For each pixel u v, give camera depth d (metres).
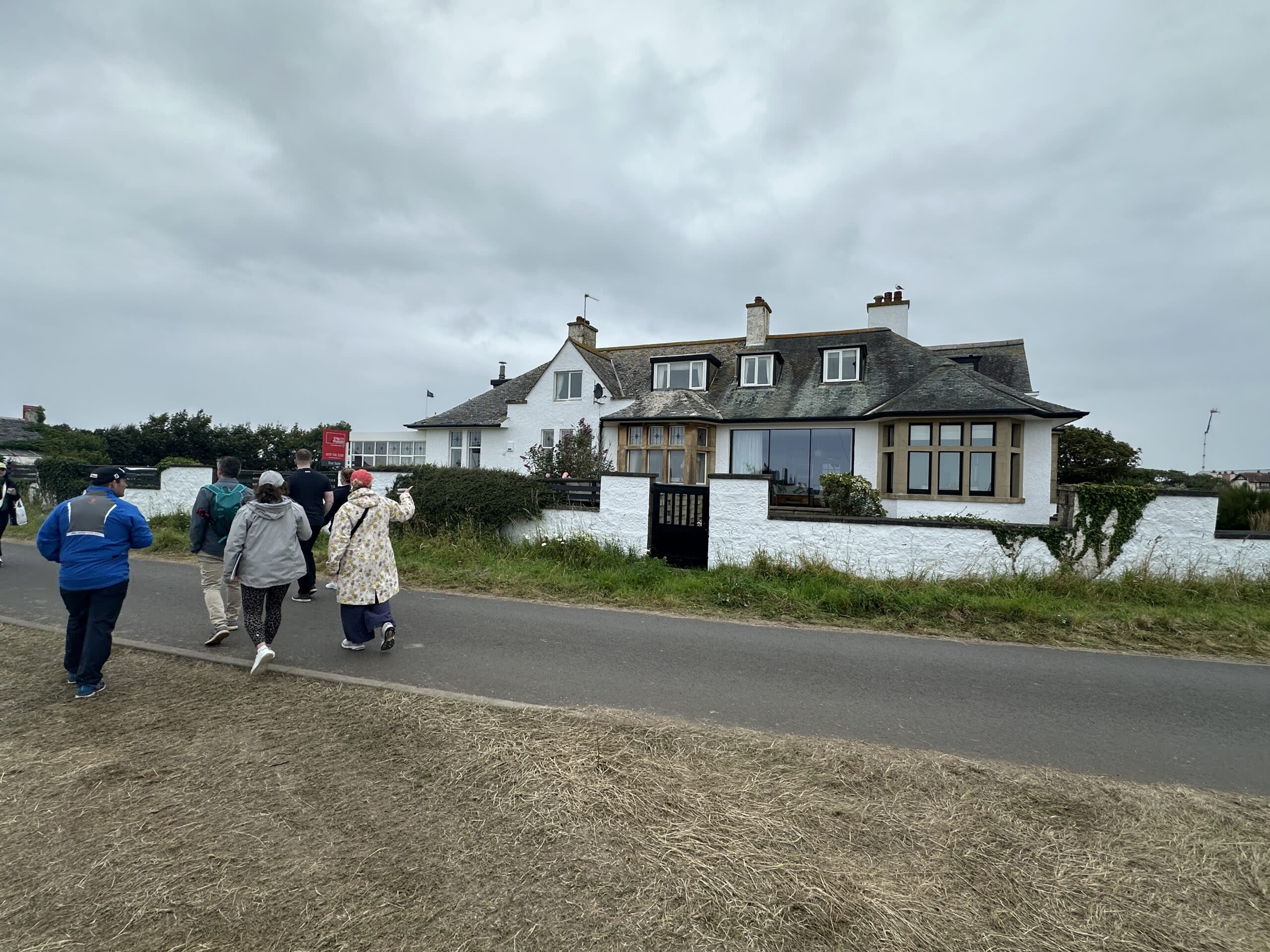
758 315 22.69
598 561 10.84
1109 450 27.92
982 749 4.10
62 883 2.63
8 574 9.88
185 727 4.11
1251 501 12.75
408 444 32.56
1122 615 7.87
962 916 2.48
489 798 3.26
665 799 3.28
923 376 18.53
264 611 5.50
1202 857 2.90
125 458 31.69
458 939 2.32
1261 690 5.48
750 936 2.35
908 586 9.20
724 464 19.95
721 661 5.95
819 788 3.43
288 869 2.71
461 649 6.14
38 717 4.27
